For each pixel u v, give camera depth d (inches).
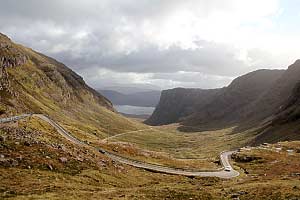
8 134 3280.0
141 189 2608.3
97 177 3080.7
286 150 7519.7
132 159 5078.7
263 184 2605.8
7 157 2758.4
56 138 3998.5
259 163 6176.2
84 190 2409.0
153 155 5910.4
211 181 3752.5
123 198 2075.5
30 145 3171.8
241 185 2738.7
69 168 3063.5
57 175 2758.4
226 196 2297.0
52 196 2001.7
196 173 4682.6
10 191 2065.7
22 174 2522.1
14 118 5989.2
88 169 3230.8
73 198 1988.2
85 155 3663.9
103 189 2564.0
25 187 2226.9
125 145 6446.9
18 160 2792.8
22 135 3400.6
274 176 3312.0
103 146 5738.2
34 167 2785.4
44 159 2997.0
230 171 5147.6
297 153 6998.0
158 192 2444.6
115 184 3036.4
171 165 5182.1
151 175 4101.9
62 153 3336.6
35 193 2081.7
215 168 5403.5
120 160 4793.3
